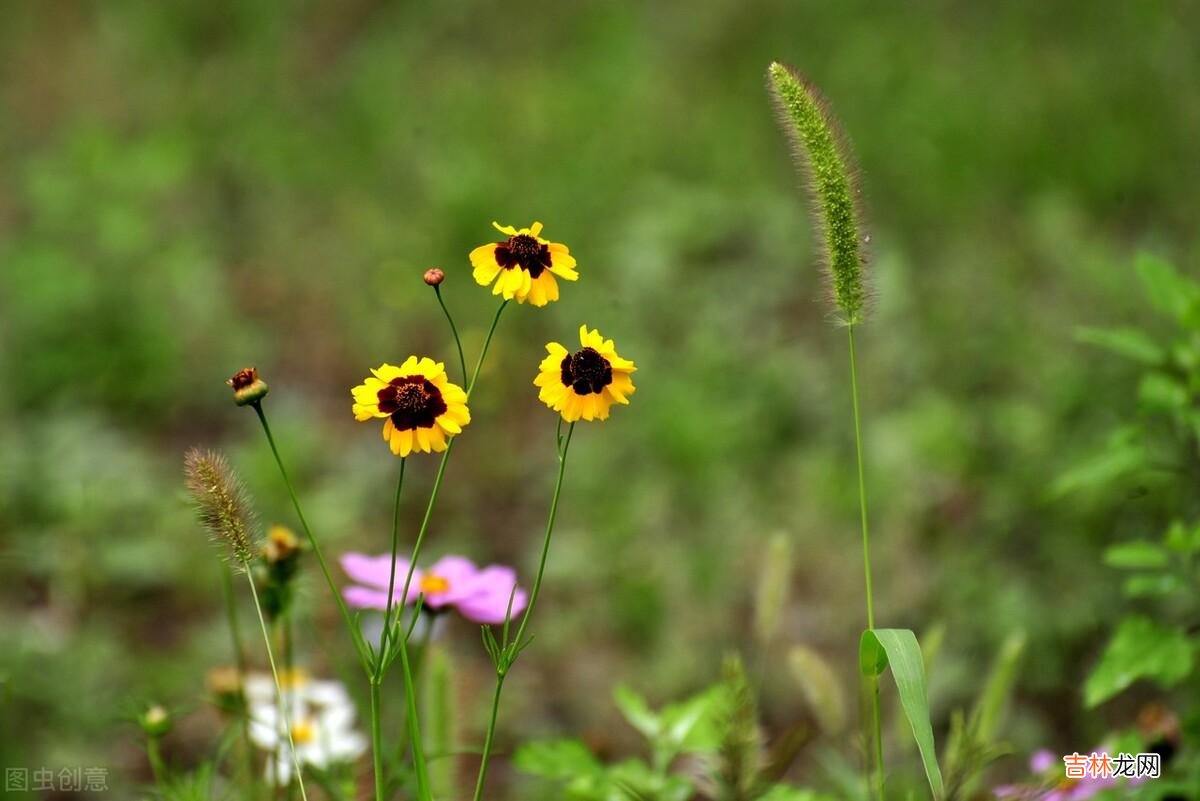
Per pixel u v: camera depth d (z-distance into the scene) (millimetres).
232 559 2588
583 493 6984
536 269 2574
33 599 6020
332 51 13109
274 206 10219
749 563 6352
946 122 10328
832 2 12695
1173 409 3820
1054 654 5637
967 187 9711
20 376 7684
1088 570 5844
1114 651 3523
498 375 8203
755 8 12727
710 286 8609
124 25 12961
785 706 5586
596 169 10258
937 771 2420
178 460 7387
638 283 8516
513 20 13250
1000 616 5734
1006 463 6469
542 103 11453
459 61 12766
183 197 10148
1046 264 8344
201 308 8602
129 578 6141
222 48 12977
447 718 3250
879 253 8242
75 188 9523
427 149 10820
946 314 7629
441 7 13312
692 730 3516
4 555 5883
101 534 6348
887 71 11266
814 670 3402
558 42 13070
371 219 9844
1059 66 11180
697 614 6121
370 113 11359
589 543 6574
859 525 6430
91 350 7836
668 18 12953
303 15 13414
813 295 8625
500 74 12328
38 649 5070
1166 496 5559
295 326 8945
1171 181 9562
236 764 3680
